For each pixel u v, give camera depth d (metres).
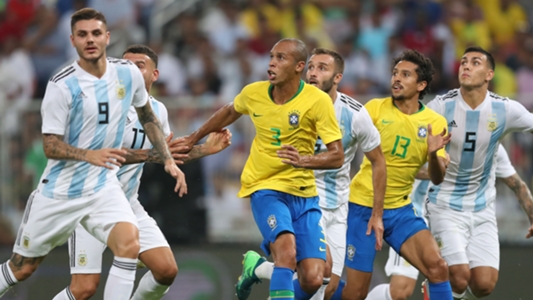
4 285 21.50
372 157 23.00
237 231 37.09
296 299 22.41
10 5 47.22
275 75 20.73
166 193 36.59
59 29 47.44
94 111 20.30
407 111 24.22
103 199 20.69
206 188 37.06
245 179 21.97
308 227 21.45
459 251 24.94
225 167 37.25
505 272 35.38
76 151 19.66
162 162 22.36
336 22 49.44
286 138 21.20
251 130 37.50
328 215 24.41
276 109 21.16
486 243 25.75
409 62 24.00
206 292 34.47
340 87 46.62
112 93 20.53
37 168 37.16
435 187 25.97
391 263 27.97
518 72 49.31
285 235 20.81
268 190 21.45
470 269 25.75
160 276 22.16
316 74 23.50
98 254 22.58
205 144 23.36
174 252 35.25
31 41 46.94
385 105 24.38
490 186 26.09
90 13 19.95
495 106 25.20
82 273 22.45
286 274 20.41
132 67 21.08
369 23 49.34
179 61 46.72
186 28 48.19
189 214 36.72
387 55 48.66
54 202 20.55
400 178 23.95
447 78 48.41
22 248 21.09
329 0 49.97
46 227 20.73
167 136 24.28
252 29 48.59
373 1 50.34
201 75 46.34
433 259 23.05
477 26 50.53
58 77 20.11
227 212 37.12
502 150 27.14
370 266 24.53
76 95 20.05
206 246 36.59
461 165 25.50
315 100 21.00
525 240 36.81
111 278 20.09
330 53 23.84
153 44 47.31
